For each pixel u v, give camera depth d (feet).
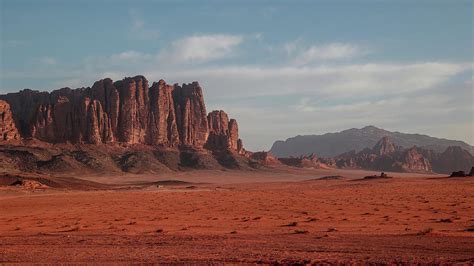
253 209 217.56
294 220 159.84
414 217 165.07
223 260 77.36
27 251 93.97
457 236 106.32
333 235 111.75
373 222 148.05
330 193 344.08
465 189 347.97
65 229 143.02
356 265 72.18
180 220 167.32
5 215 206.39
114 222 163.02
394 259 75.97
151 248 95.09
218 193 377.30
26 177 517.96
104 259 81.51
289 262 74.64
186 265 74.13
